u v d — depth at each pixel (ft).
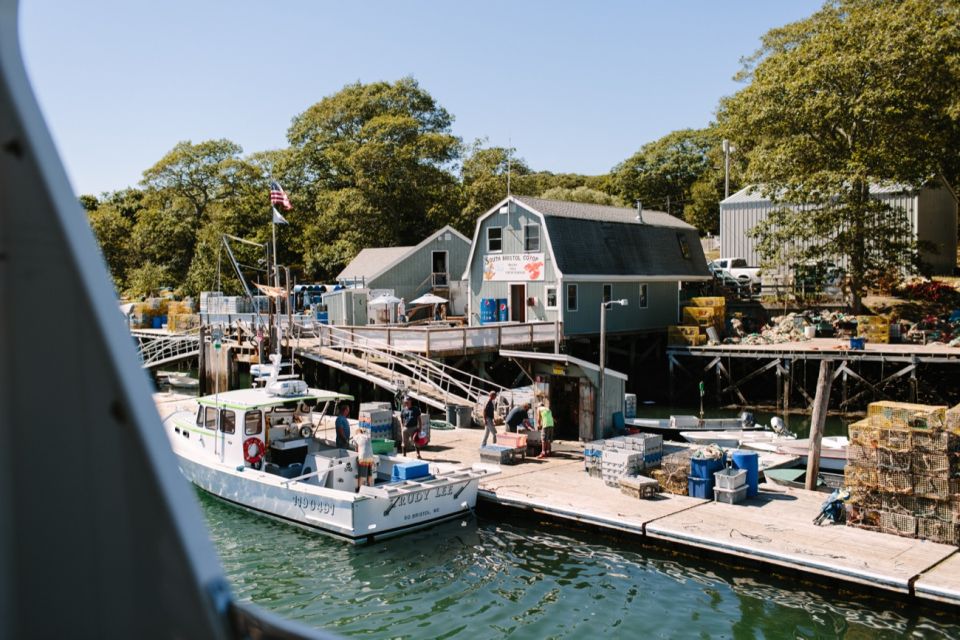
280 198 97.71
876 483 40.93
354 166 187.62
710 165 240.94
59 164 5.13
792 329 109.81
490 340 93.56
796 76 106.93
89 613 5.13
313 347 94.89
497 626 34.63
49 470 5.19
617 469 50.70
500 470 55.52
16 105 5.07
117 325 4.98
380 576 40.34
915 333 98.53
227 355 100.42
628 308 117.08
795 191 109.81
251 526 48.57
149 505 4.75
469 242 150.82
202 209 210.59
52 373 5.09
